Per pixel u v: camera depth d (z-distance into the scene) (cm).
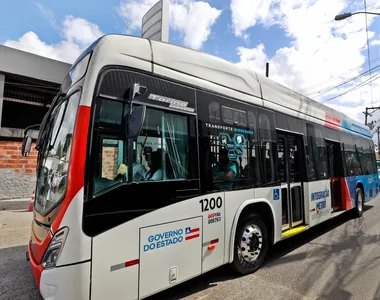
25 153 361
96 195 229
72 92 263
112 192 239
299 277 384
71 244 214
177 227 288
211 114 344
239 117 387
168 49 311
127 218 246
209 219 324
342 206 702
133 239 249
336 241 567
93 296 221
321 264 434
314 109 607
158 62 295
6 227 645
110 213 236
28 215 762
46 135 329
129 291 244
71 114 253
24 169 969
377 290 347
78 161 224
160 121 285
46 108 1135
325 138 634
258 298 322
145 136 270
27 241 546
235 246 370
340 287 354
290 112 508
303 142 536
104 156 238
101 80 245
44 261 226
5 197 928
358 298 326
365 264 434
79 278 214
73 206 219
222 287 349
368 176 911
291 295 330
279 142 478
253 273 396
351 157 783
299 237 602
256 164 406
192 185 308
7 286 353
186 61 327
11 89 1044
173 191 287
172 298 320
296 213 510
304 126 550
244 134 391
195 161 315
